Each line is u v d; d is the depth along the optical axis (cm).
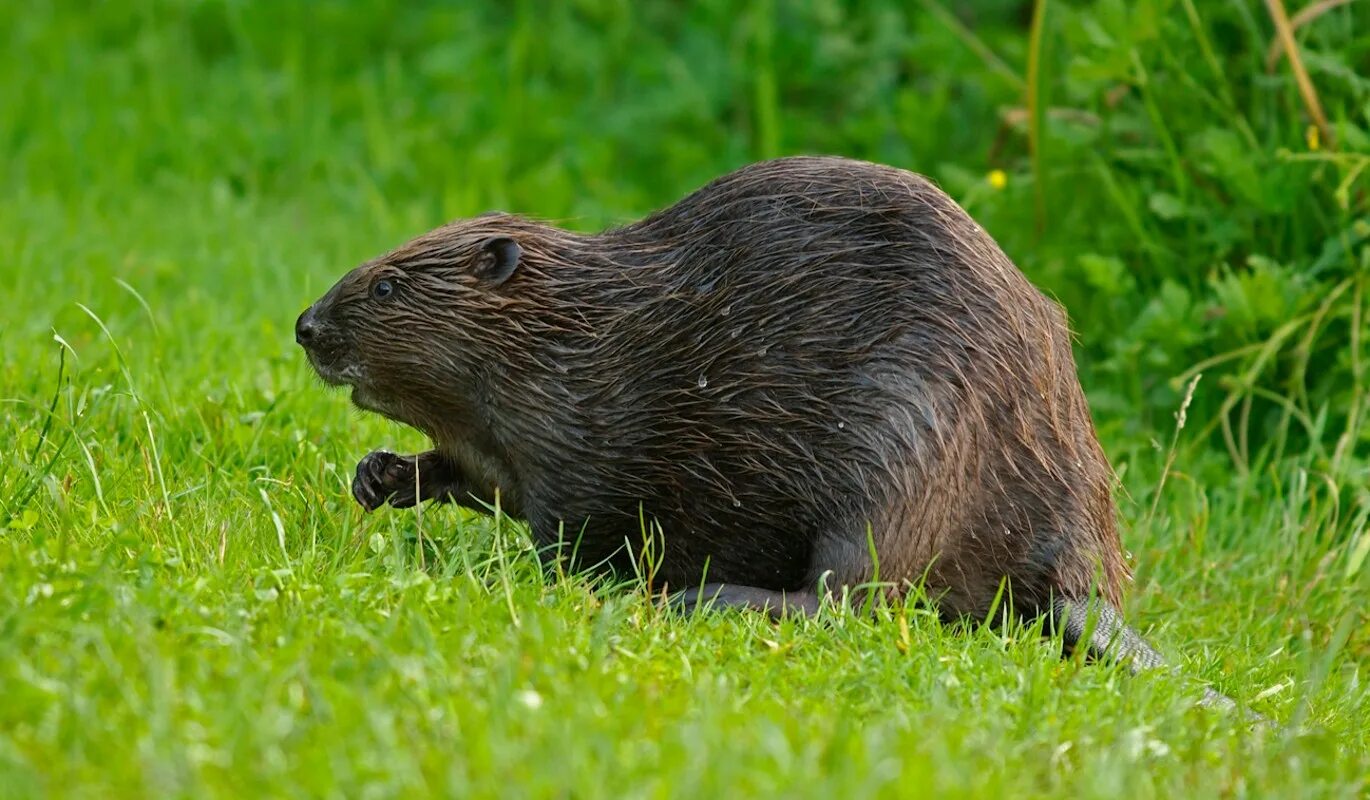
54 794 543
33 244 1509
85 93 2009
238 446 1023
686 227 902
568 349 894
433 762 585
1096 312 1305
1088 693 762
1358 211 1252
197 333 1294
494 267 901
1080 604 901
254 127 1955
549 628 725
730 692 695
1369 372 1207
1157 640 941
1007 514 886
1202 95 1305
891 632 795
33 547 754
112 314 1309
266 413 1060
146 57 2080
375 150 1923
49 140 1905
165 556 789
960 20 1867
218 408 1054
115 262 1498
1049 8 1295
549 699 655
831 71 1897
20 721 591
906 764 608
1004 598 900
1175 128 1327
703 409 878
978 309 870
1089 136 1345
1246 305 1203
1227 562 1100
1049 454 896
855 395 862
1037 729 709
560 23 2036
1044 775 664
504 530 938
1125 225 1326
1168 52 1303
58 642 656
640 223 923
